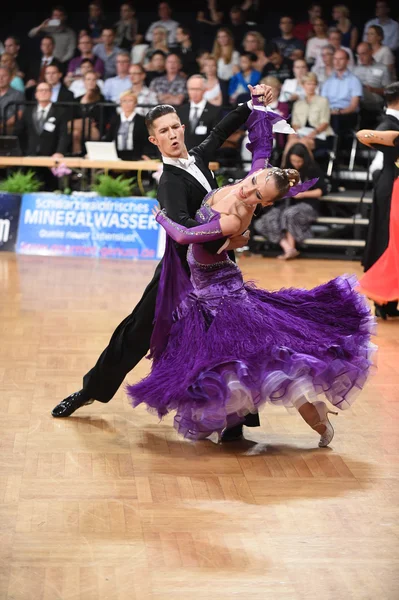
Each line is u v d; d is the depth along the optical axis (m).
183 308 5.16
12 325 8.32
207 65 14.15
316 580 3.80
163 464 5.10
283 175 4.74
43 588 3.68
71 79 15.45
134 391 5.23
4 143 13.44
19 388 6.46
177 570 3.86
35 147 13.80
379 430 5.75
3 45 16.47
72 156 13.76
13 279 10.66
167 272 5.16
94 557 3.95
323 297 5.42
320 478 4.93
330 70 14.15
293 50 14.65
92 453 5.25
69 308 9.12
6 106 14.00
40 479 4.83
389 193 9.31
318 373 4.94
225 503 4.57
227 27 15.80
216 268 5.17
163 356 5.31
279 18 15.82
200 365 4.97
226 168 13.57
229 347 5.02
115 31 15.66
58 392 6.40
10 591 3.65
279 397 4.92
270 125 5.48
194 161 5.30
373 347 5.29
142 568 3.86
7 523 4.27
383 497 4.69
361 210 13.34
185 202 5.12
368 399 6.41
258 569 3.88
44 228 12.80
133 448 5.35
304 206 12.91
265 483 4.85
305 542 4.15
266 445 5.45
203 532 4.23
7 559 3.91
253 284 5.45
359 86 14.00
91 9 16.19
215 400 4.89
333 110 13.90
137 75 14.29
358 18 15.71
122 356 5.55
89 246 12.66
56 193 12.95
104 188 12.68
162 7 15.66
